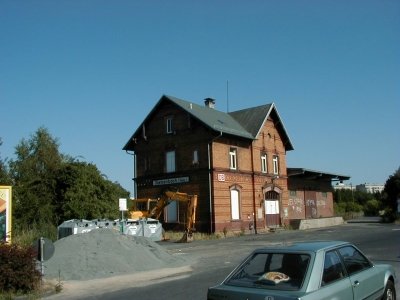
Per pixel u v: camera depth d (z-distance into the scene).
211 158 37.22
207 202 36.91
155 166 40.72
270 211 43.19
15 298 12.47
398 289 10.89
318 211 54.31
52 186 35.06
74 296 12.94
